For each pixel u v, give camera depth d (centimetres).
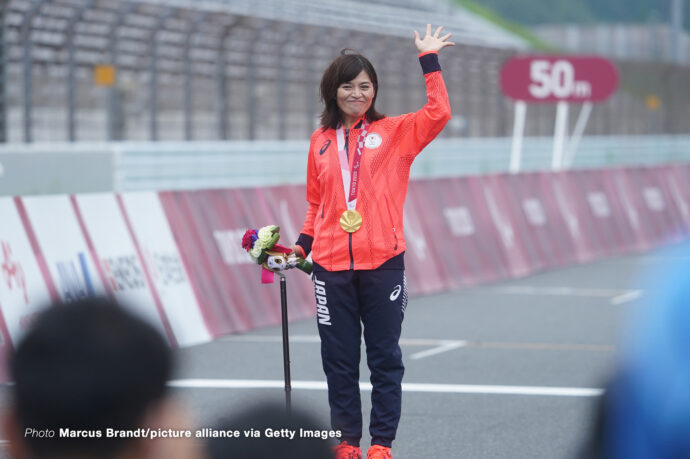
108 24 5069
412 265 3534
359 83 1277
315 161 1312
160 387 378
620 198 5181
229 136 6500
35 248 2228
